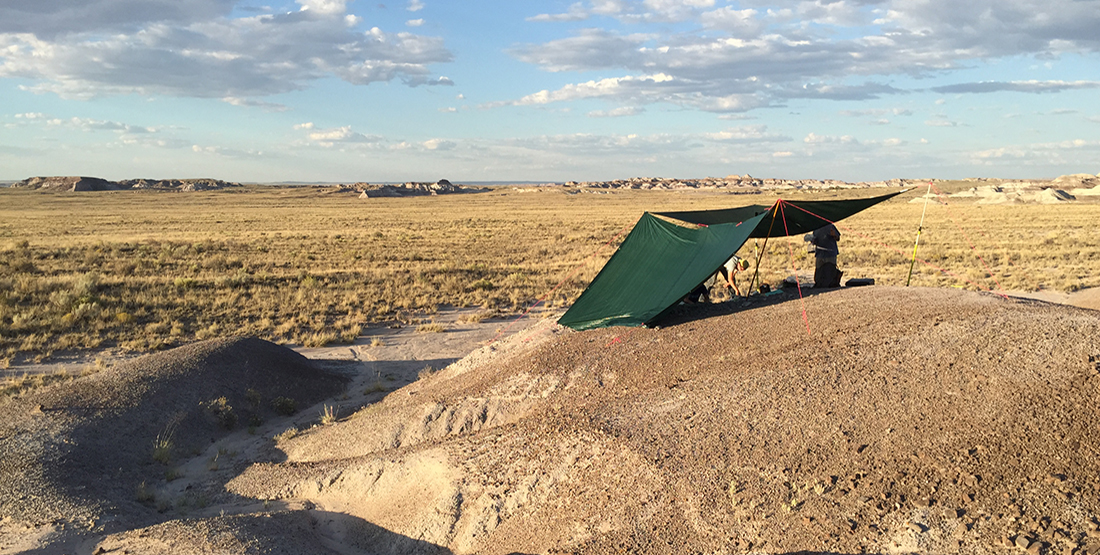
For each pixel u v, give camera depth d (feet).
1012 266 99.30
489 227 217.97
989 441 20.01
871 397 23.58
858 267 103.14
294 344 61.21
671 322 37.01
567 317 41.42
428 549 22.93
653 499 21.09
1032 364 23.32
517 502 23.36
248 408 41.47
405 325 69.92
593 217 272.72
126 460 32.58
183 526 23.31
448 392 35.06
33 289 78.74
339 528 25.79
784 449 21.86
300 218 277.44
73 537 23.82
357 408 41.70
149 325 64.80
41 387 45.44
